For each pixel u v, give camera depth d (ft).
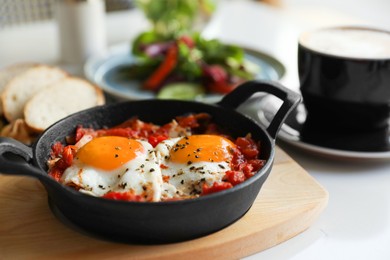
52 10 2.71
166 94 2.08
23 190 1.45
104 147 1.35
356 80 1.59
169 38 2.44
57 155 1.42
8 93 1.79
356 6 3.47
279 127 1.44
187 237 1.28
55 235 1.31
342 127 1.70
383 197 1.52
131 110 1.57
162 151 1.40
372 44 1.70
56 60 2.37
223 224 1.31
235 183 1.31
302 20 3.12
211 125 1.55
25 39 2.57
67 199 1.24
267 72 2.24
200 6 2.65
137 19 2.91
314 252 1.35
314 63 1.64
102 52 2.39
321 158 1.68
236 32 2.77
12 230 1.32
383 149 1.60
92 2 2.29
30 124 1.67
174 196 1.31
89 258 1.25
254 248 1.33
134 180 1.29
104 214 1.21
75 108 1.77
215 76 2.15
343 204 1.49
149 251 1.27
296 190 1.45
